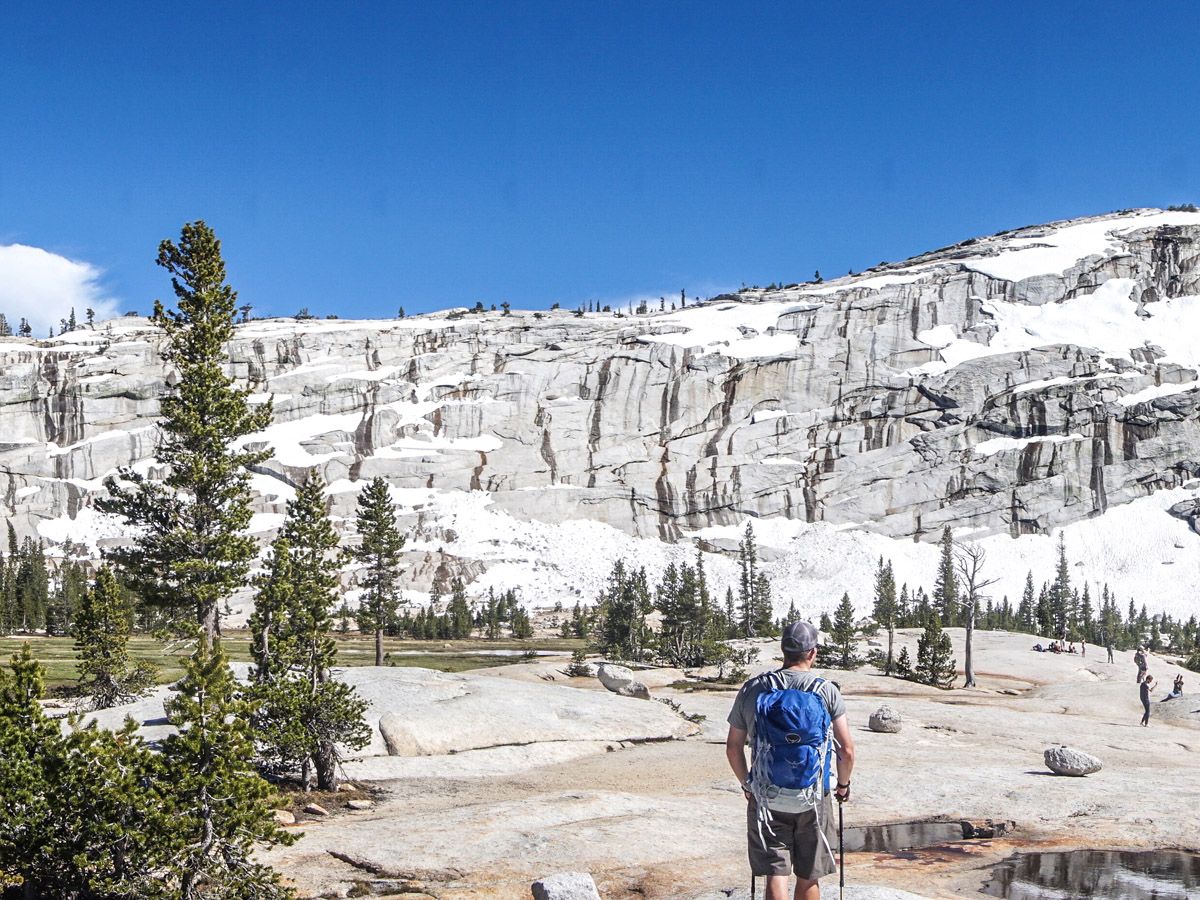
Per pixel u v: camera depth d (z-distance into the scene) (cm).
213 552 4262
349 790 2762
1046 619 13538
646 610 9312
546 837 2092
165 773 1576
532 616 17200
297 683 2708
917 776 2912
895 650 9194
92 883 1536
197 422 4241
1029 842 2136
